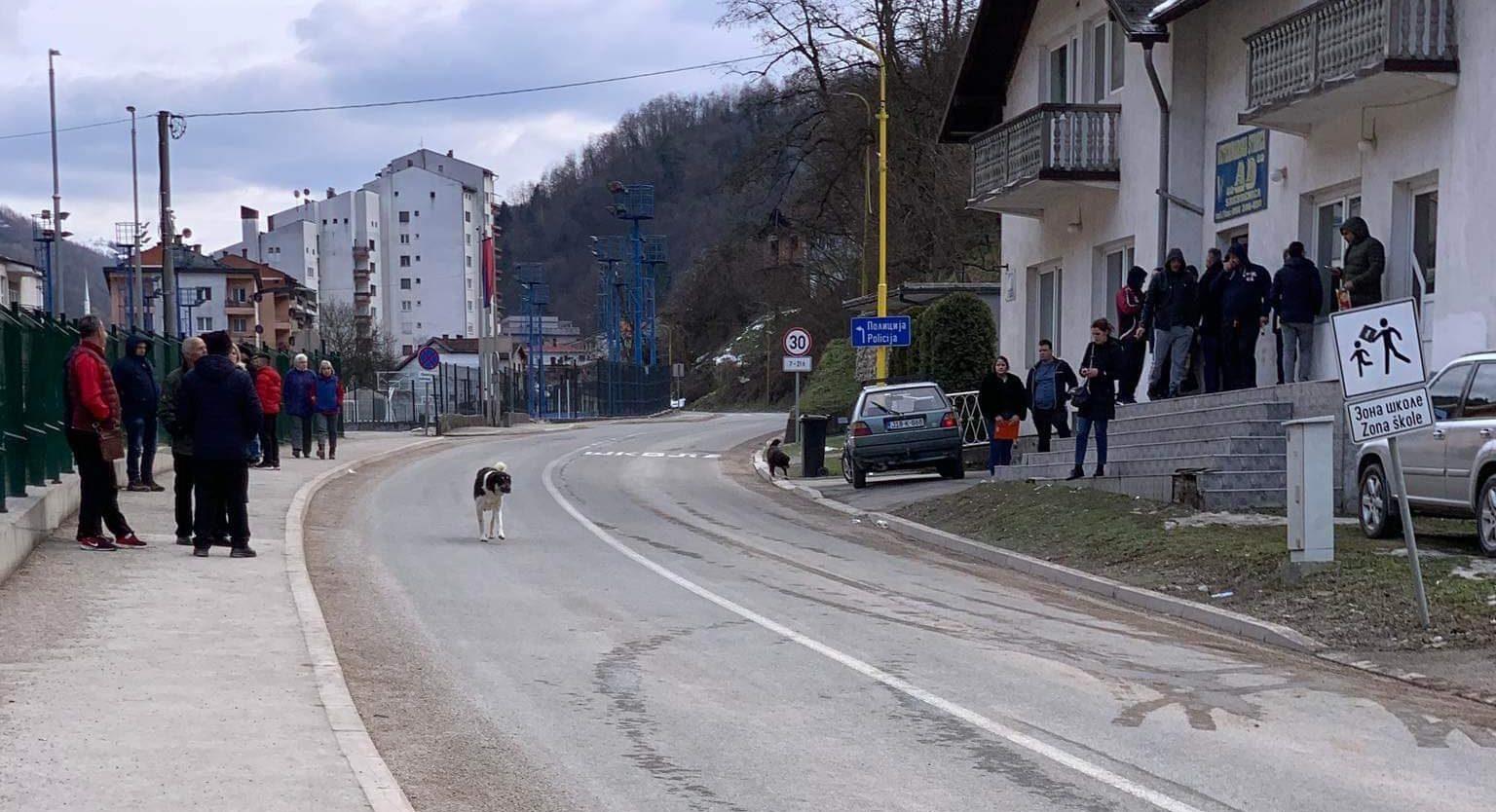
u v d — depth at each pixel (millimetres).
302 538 15859
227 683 8289
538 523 19453
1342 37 17250
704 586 13484
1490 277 15633
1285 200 20203
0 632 9641
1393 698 8961
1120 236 24875
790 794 6477
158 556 13430
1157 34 22453
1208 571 13500
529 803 6309
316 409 28109
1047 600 13273
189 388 13578
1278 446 17062
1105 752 7289
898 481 25953
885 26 47406
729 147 131000
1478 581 11391
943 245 51375
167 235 38531
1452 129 16312
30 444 14477
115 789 6105
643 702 8375
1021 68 29328
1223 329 19375
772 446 29016
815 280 68625
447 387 55625
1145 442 20016
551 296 145500
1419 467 13227
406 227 128750
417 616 11359
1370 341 10992
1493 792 6734
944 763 7012
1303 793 6602
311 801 6000
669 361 109938
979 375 33219
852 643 10469
